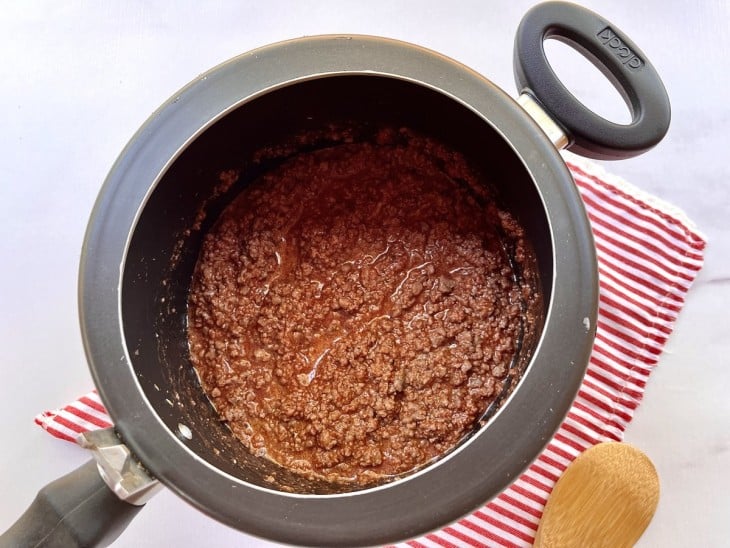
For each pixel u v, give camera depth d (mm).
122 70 439
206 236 390
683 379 406
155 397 331
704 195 424
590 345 292
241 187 391
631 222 418
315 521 280
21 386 408
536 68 329
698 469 398
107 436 288
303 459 356
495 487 281
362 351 365
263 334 376
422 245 383
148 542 389
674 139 429
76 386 409
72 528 281
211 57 440
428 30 442
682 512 395
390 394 357
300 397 363
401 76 318
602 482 383
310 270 383
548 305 311
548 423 286
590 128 324
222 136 348
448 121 350
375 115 367
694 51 437
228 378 372
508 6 442
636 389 402
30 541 281
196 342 382
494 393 354
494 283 371
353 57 319
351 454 352
